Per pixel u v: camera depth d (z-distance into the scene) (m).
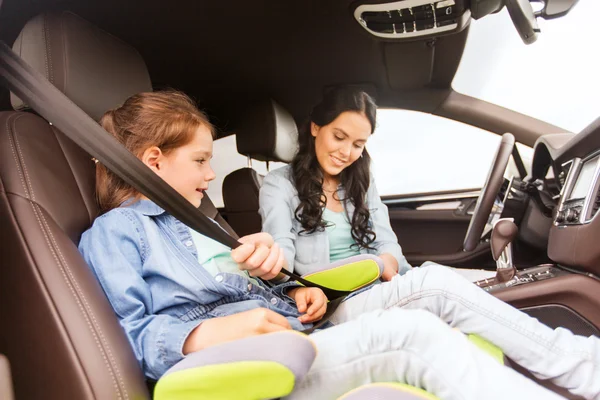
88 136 0.68
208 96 2.03
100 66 1.03
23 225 0.70
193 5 1.46
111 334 0.67
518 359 0.80
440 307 0.87
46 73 0.94
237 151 2.16
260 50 1.74
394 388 0.60
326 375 0.68
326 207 1.41
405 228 2.15
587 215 1.14
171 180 0.90
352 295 1.05
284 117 2.13
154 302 0.80
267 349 0.56
